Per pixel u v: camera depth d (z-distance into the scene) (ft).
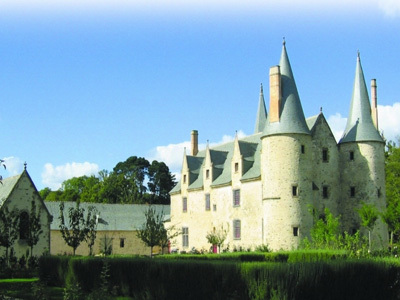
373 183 198.49
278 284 75.77
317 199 197.36
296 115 194.08
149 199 444.14
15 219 175.52
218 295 83.15
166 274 92.22
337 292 81.05
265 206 192.34
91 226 188.65
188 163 263.29
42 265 146.30
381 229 195.42
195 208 250.37
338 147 207.21
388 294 87.30
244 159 215.92
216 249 227.81
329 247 145.48
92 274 115.44
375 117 211.82
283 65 200.54
